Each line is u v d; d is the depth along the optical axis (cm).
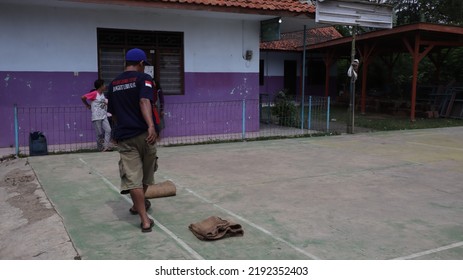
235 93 1199
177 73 1124
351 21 1155
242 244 429
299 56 2436
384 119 1627
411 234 460
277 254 406
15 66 952
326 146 1009
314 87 2523
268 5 1074
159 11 1037
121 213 523
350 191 624
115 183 657
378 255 406
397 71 2392
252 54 1206
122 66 1059
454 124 1471
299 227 477
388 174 730
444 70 2100
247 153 913
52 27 972
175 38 1110
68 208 540
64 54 990
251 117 1234
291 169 761
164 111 1109
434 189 639
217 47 1159
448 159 860
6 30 936
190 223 488
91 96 913
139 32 1063
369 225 486
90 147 966
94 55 1017
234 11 1033
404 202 573
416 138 1145
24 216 516
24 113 970
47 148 927
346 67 2552
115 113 474
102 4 925
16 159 836
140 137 460
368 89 2425
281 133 1202
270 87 2373
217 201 571
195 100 1148
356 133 1234
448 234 462
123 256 400
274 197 591
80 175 705
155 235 452
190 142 1048
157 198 582
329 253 409
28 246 434
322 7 1108
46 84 983
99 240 438
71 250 413
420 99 1817
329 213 525
